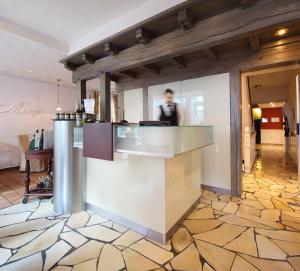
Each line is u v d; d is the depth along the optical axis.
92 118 2.78
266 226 2.22
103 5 2.59
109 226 2.29
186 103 3.76
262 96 8.03
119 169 2.30
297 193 3.29
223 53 3.22
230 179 3.26
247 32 1.90
